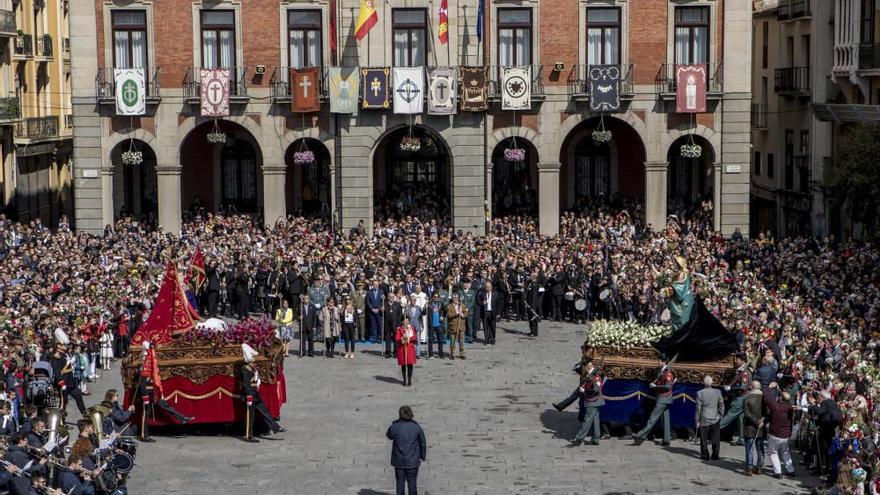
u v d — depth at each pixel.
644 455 39.53
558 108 75.38
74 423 43.31
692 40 75.38
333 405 46.25
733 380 40.16
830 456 35.56
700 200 80.12
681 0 74.75
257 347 42.25
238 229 74.06
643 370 41.09
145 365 41.09
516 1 74.62
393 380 50.34
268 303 62.44
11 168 90.69
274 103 75.19
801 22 84.94
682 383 40.94
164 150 75.25
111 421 35.41
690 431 41.66
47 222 100.56
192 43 74.88
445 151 82.56
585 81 75.00
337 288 58.56
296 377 50.97
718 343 40.59
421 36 74.56
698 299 41.16
